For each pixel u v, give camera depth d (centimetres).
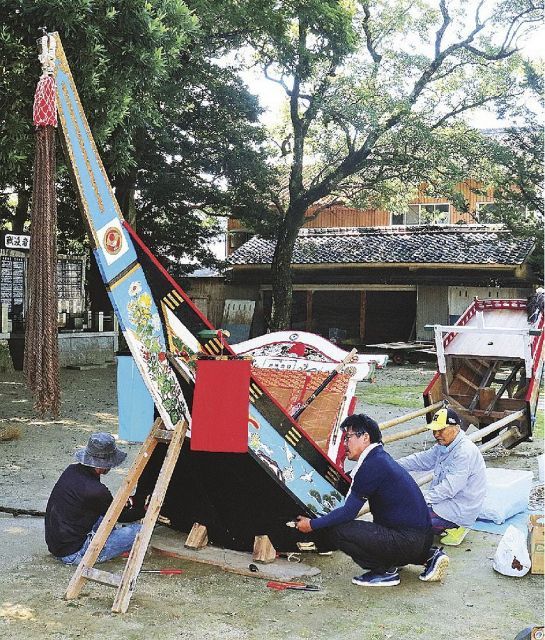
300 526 504
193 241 2333
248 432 497
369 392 1520
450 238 2452
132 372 546
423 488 736
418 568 545
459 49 1878
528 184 2039
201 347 509
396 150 1934
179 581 511
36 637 421
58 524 530
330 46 1706
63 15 878
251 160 2066
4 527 627
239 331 2630
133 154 1939
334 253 2473
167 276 495
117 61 982
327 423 724
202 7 1349
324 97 1870
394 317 2477
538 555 530
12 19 910
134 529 545
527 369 907
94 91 945
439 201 2800
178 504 571
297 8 1625
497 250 2270
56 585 500
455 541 592
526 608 471
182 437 501
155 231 2267
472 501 572
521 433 923
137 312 480
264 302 2656
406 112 1827
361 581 506
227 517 550
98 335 1970
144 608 464
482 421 952
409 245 2428
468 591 499
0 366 1698
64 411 1227
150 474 560
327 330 2567
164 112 1867
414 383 1689
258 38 1812
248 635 427
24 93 960
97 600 476
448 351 966
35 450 932
